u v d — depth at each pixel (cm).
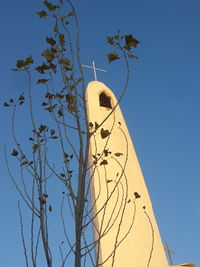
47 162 377
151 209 1184
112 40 351
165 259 1077
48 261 310
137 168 1277
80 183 325
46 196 357
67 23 374
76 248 297
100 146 1193
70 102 367
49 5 366
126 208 1095
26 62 372
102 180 1089
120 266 962
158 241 1108
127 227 1050
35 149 383
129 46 349
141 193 1193
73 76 371
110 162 1168
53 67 373
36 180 363
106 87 1542
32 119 396
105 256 959
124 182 1152
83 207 316
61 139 370
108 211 1038
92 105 1380
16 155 378
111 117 1367
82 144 340
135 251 1015
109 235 1001
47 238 327
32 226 334
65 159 369
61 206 363
